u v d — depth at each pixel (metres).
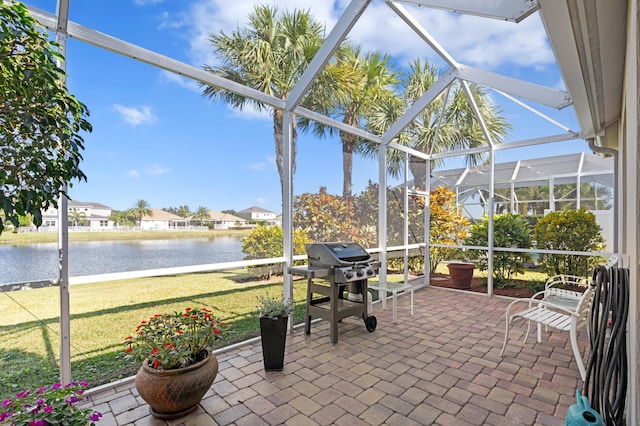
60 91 1.79
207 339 2.35
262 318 2.82
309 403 2.34
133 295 3.30
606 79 2.77
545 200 6.28
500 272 5.90
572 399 2.38
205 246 3.37
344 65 4.45
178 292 3.59
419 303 5.12
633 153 1.35
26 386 2.38
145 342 2.28
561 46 2.15
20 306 2.67
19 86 1.62
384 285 4.41
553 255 5.40
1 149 1.61
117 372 2.72
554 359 3.04
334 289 3.46
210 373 2.25
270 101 3.67
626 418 1.94
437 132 5.85
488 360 3.03
